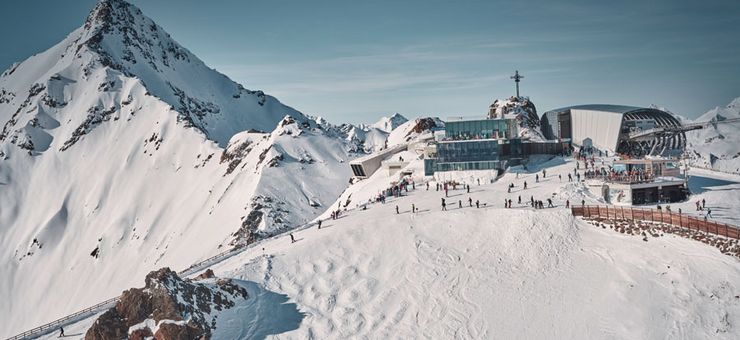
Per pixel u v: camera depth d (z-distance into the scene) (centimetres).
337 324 8062
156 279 8062
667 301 7588
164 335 7450
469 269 8762
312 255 9388
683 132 15862
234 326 7931
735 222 8769
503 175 13012
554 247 8869
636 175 10825
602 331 7425
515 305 8019
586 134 16500
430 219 9931
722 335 7088
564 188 10775
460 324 7838
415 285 8575
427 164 14125
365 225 9956
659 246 8412
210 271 9119
